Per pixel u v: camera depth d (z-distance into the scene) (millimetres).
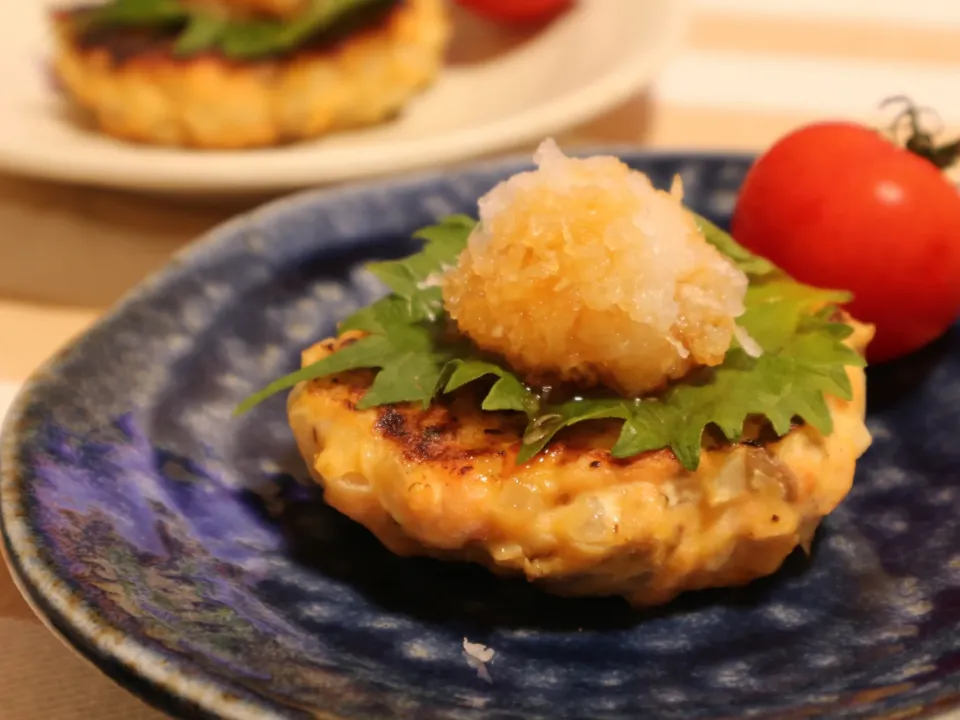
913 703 146
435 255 200
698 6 396
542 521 171
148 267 265
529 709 156
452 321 188
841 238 214
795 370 180
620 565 173
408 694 154
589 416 172
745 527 175
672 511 173
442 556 183
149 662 147
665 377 175
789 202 219
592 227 168
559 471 171
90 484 177
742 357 182
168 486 187
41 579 156
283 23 292
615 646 174
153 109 284
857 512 195
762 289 195
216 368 208
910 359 219
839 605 179
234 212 284
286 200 231
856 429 184
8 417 180
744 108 322
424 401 178
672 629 177
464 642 173
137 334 203
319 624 172
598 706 158
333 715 144
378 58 298
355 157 264
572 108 282
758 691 160
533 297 169
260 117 289
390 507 176
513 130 274
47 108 308
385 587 182
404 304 193
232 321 214
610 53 314
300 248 226
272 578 179
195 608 162
